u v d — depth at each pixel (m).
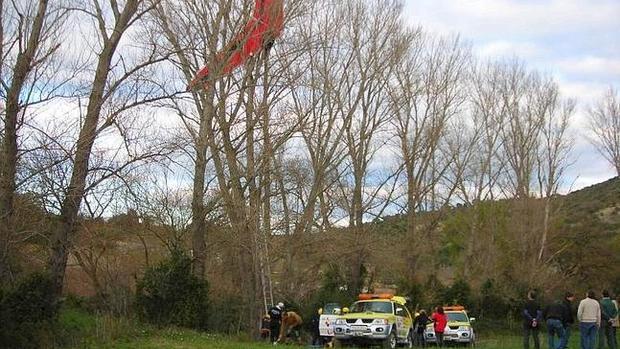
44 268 17.48
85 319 18.47
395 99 40.66
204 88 23.66
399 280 39.62
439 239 50.34
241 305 25.44
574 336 29.95
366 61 36.69
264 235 27.67
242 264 25.67
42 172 16.20
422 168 43.09
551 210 50.22
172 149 23.11
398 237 42.53
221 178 25.28
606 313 20.47
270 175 28.97
